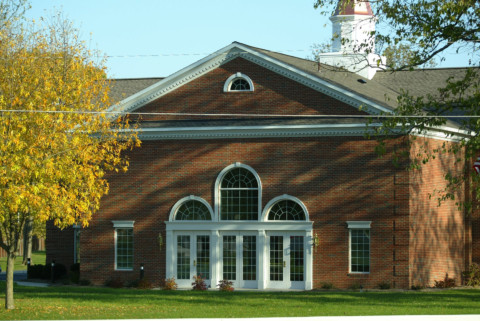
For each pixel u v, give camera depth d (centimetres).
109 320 2658
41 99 2994
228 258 4175
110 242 4309
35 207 2870
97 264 4322
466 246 4484
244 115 4203
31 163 2861
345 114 4056
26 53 3188
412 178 3972
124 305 3203
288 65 4131
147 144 4291
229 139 4191
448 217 4312
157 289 4109
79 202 3012
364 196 4003
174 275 4222
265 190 4131
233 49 4219
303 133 4084
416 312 2872
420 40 3117
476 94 3156
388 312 2866
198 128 4172
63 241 4828
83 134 3139
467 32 3103
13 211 2845
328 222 4041
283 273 4097
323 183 4059
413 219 3972
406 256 3922
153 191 4275
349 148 4031
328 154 4059
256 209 4150
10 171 2831
